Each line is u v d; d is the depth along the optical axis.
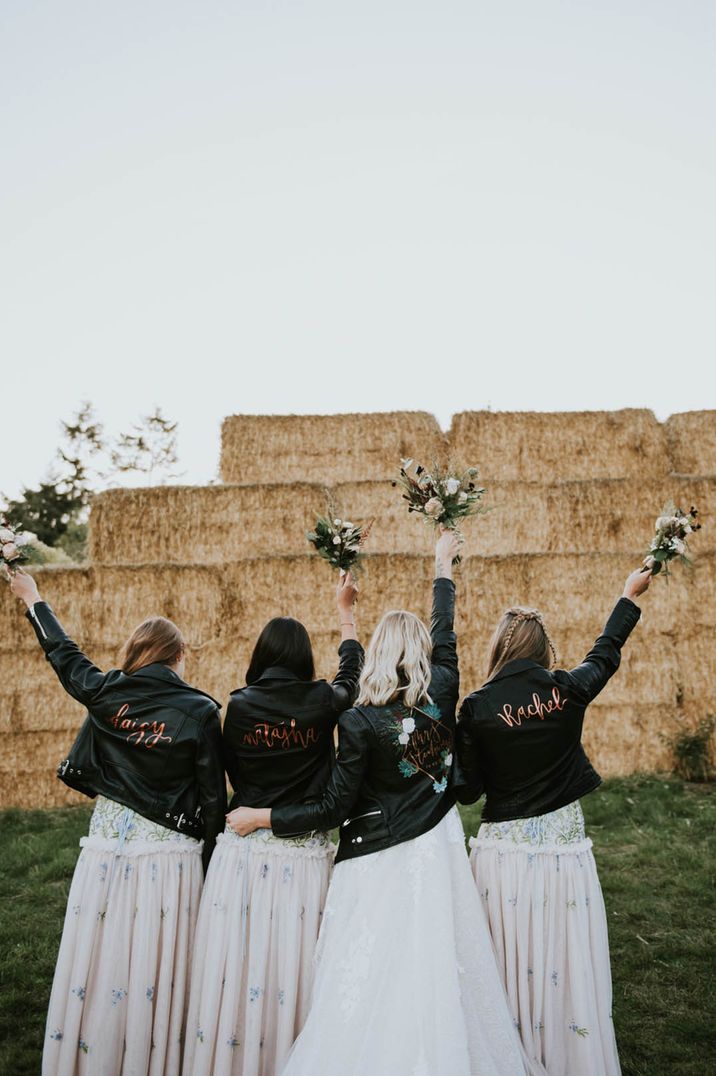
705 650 9.39
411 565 9.38
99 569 9.29
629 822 7.34
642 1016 4.11
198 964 3.23
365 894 3.08
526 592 9.48
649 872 6.08
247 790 3.38
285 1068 2.95
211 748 3.40
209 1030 3.12
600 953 3.23
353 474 10.59
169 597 9.31
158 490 9.95
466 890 3.16
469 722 3.37
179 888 3.33
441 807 3.24
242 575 9.34
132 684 3.45
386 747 3.19
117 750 3.40
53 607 9.22
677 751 9.07
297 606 9.30
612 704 9.30
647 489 10.23
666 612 9.44
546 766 3.31
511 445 10.59
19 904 5.66
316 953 3.13
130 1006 3.17
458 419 10.63
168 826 3.33
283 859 3.25
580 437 10.66
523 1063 3.01
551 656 3.61
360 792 3.24
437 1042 2.84
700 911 5.35
